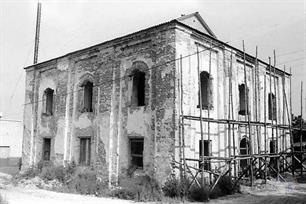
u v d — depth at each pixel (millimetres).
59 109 20875
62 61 21219
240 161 19547
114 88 17453
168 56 14867
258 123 17781
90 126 18594
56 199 13719
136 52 16594
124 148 16484
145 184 14734
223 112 17625
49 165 20844
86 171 18172
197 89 16016
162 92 14859
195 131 15484
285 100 22891
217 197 13766
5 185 18344
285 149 21875
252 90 21031
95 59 18922
